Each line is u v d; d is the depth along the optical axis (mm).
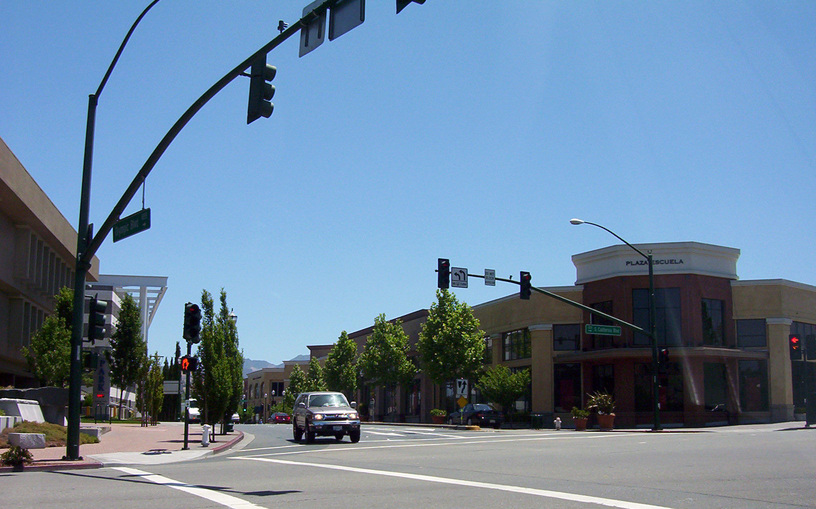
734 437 24688
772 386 42844
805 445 19516
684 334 42969
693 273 43594
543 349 47688
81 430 26422
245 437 31734
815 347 33469
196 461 18328
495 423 43625
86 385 61844
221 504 9594
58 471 15242
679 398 42594
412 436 29828
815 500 9383
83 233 18125
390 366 62062
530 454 18625
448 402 59188
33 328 46812
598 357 43406
